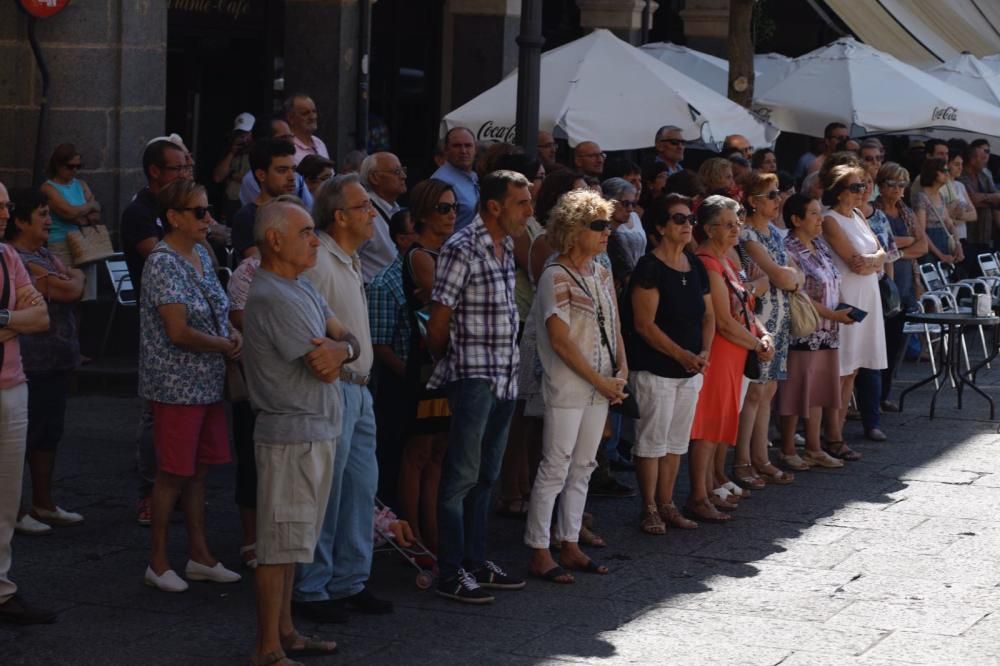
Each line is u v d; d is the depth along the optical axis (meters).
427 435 9.16
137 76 15.52
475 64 21.09
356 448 8.18
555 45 24.47
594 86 15.00
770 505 11.22
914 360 17.92
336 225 7.99
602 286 9.09
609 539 10.15
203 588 8.74
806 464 12.42
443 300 8.43
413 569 9.27
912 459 12.84
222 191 19.59
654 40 26.91
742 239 11.42
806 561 9.73
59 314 9.70
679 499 11.42
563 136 15.28
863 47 19.84
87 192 14.55
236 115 19.80
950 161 18.86
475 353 8.48
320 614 8.16
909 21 23.50
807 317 11.62
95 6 15.08
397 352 9.29
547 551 9.19
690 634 8.20
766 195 11.48
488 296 8.47
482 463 8.77
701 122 14.88
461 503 8.67
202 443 8.77
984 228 19.94
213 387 8.62
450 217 9.05
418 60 22.20
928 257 17.78
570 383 8.97
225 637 7.93
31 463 9.84
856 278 12.66
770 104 19.09
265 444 7.26
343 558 8.26
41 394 9.66
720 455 11.18
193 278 8.60
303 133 13.12
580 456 9.23
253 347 7.25
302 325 7.18
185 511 8.84
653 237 10.43
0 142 15.05
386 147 21.02
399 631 8.12
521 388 9.58
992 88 21.44
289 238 7.24
